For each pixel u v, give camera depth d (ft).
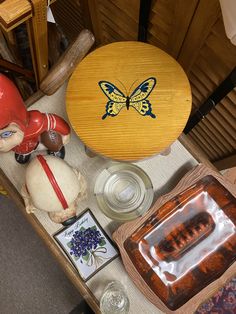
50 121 2.89
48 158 2.53
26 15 2.60
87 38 2.97
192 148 3.31
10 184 3.24
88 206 3.21
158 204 2.99
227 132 3.85
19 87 4.01
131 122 2.79
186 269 2.91
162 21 3.26
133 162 2.95
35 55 3.25
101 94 2.85
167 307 2.85
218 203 2.99
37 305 5.07
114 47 2.94
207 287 2.89
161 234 2.95
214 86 3.48
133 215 3.07
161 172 3.30
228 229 2.96
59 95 3.41
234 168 4.36
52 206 2.50
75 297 5.07
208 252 2.93
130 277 2.99
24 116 2.57
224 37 2.78
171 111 2.81
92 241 3.14
